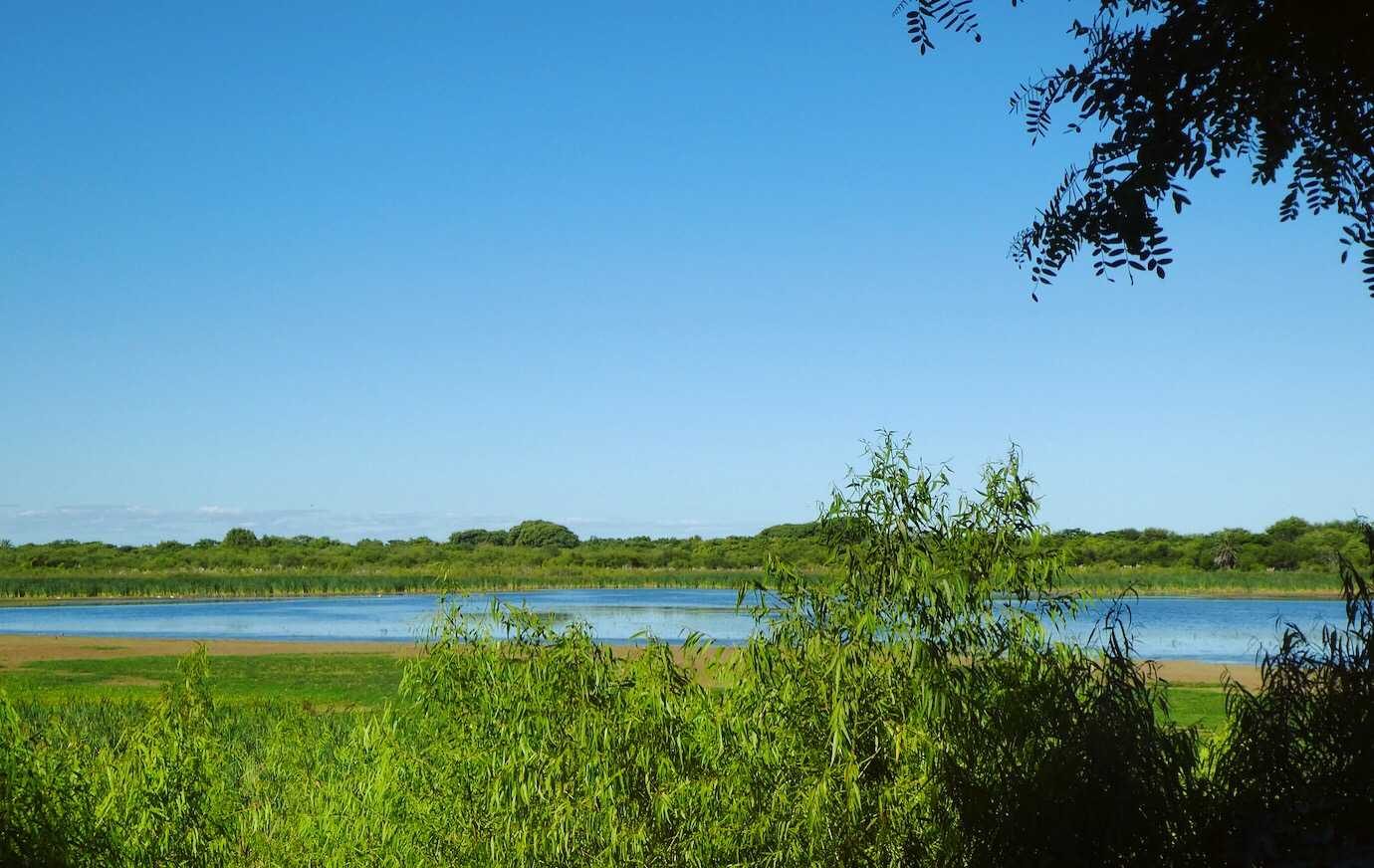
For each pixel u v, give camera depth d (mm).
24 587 81000
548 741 6406
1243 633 40188
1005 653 5570
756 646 5824
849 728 5527
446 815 6777
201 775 7457
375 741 7301
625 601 67938
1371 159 3938
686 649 6547
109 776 6844
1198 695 20531
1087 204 4043
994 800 4746
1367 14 3514
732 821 5742
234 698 20891
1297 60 3752
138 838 6750
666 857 5926
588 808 5996
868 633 5672
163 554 115500
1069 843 4352
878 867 5211
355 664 29203
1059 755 4570
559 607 59344
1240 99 3875
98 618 55594
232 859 7828
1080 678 4891
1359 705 4172
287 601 76250
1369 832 3904
